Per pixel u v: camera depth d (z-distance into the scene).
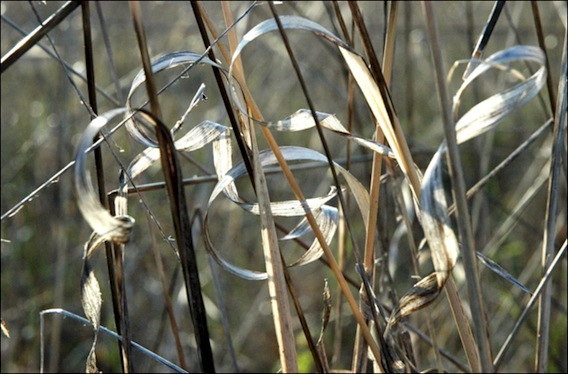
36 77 2.22
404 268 1.92
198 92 0.91
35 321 1.87
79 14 1.94
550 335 1.58
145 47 0.82
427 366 1.50
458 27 2.16
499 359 0.91
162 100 2.17
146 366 1.65
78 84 1.95
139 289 1.97
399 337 0.99
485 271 1.54
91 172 1.99
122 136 2.03
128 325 0.90
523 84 0.85
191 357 1.65
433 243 0.83
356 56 0.87
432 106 2.61
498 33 2.08
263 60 2.28
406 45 1.39
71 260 1.86
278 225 1.10
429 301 0.87
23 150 1.96
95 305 0.88
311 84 2.28
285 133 2.52
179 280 1.61
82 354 1.80
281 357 0.86
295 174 2.28
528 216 2.05
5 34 1.92
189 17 1.97
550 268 0.91
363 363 0.97
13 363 1.68
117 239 0.81
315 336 1.89
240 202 0.90
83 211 0.80
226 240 1.97
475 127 0.85
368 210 0.92
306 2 1.80
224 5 0.89
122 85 1.70
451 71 0.86
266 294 2.08
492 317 1.71
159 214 2.09
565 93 0.93
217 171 0.91
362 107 2.07
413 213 1.14
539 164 1.88
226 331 1.17
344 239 1.09
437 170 0.83
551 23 2.09
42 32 0.85
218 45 0.89
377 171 0.91
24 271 1.95
